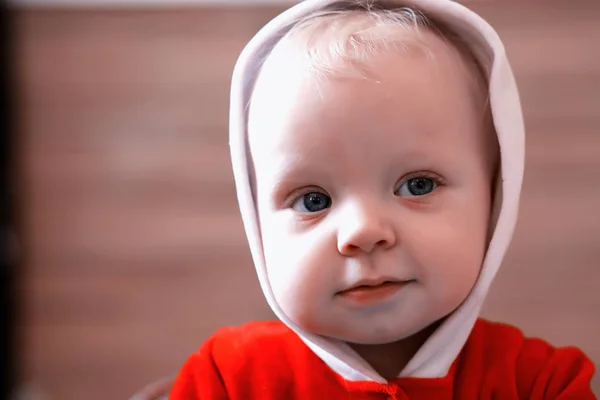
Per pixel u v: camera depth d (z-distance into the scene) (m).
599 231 1.48
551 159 1.49
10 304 1.53
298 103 0.56
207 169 1.52
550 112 1.49
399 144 0.55
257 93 0.62
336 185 0.56
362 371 0.62
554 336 1.48
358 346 0.65
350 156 0.55
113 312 1.53
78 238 1.54
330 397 0.63
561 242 1.49
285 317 0.63
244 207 0.65
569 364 0.65
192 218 1.52
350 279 0.55
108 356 1.53
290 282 0.57
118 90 1.53
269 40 0.64
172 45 1.52
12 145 1.54
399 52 0.57
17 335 1.54
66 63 1.54
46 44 1.54
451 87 0.59
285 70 0.59
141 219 1.53
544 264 1.49
